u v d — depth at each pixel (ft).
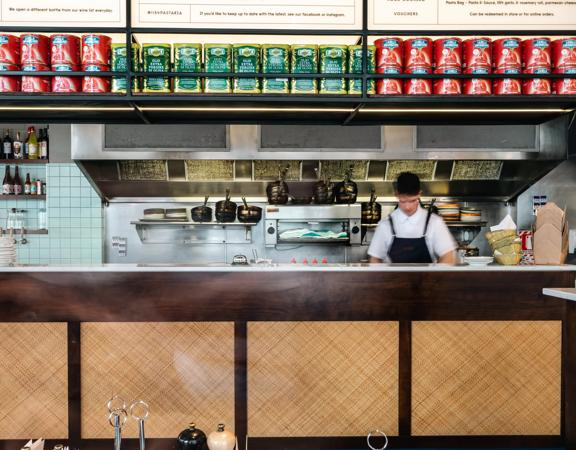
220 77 9.91
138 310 9.43
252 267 9.46
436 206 17.26
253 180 17.40
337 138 16.26
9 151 17.92
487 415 9.57
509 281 9.61
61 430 9.37
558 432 9.62
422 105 10.64
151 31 9.66
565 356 9.53
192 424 6.93
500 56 10.00
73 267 9.43
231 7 9.78
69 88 9.68
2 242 9.78
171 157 15.92
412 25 9.97
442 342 9.57
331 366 9.51
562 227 10.80
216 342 9.48
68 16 9.68
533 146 16.44
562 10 10.03
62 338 9.40
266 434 9.47
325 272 9.50
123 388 9.41
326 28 9.86
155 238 17.95
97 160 16.44
